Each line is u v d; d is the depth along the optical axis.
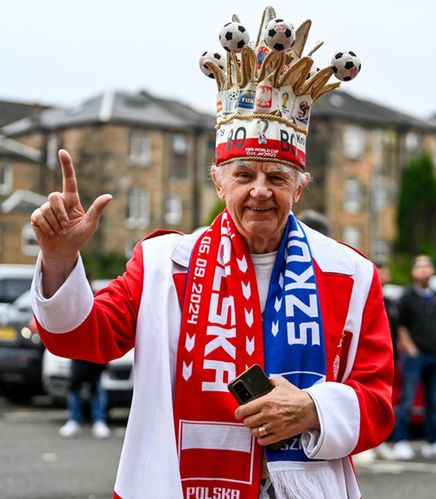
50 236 2.42
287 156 2.65
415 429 10.66
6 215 50.56
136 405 2.59
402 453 8.89
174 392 2.57
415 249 53.03
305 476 2.54
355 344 2.69
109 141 52.09
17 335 11.98
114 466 8.04
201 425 2.53
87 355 2.54
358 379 2.66
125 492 2.54
